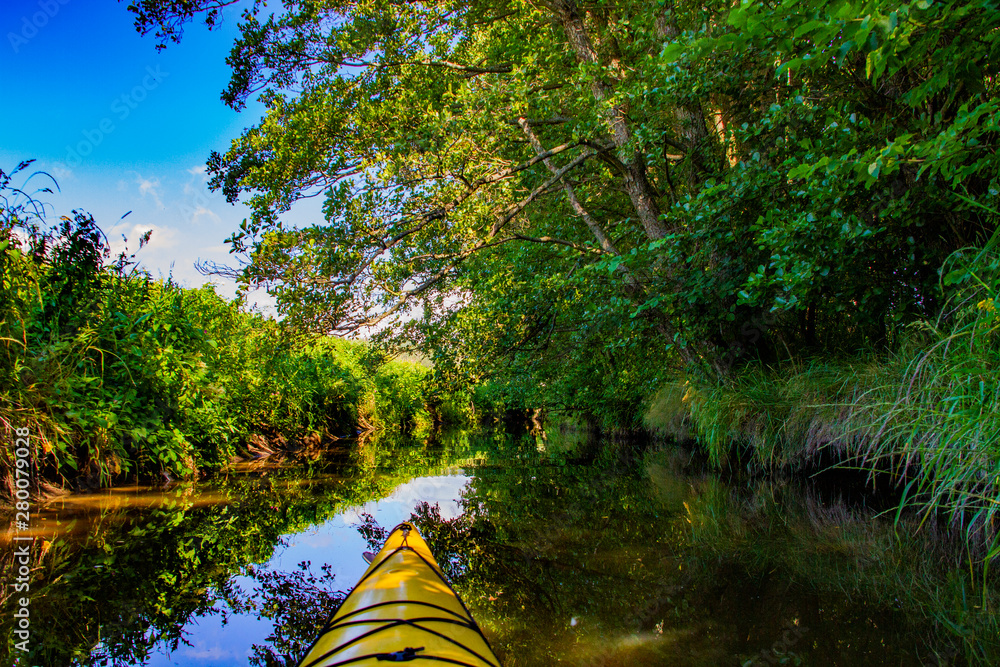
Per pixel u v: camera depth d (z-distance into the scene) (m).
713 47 2.95
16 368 4.65
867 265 5.36
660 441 10.47
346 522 5.05
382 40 7.40
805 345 7.00
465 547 4.09
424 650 1.89
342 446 13.63
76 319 5.62
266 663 2.38
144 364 6.26
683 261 6.33
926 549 3.57
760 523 4.50
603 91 6.98
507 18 8.14
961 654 2.21
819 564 3.39
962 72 2.92
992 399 3.08
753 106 6.19
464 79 8.06
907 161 3.00
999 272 3.25
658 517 4.91
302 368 12.73
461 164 6.75
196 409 7.47
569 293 8.08
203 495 6.27
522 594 3.09
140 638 2.61
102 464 5.70
